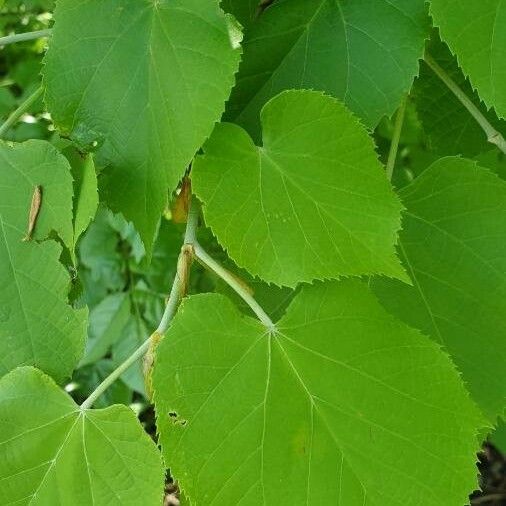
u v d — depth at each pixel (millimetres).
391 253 238
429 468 239
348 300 247
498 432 470
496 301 271
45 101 249
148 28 247
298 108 247
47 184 248
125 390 579
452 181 276
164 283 540
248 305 274
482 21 249
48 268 249
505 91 248
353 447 240
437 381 242
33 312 249
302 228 241
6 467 240
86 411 245
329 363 244
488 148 336
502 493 764
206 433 235
